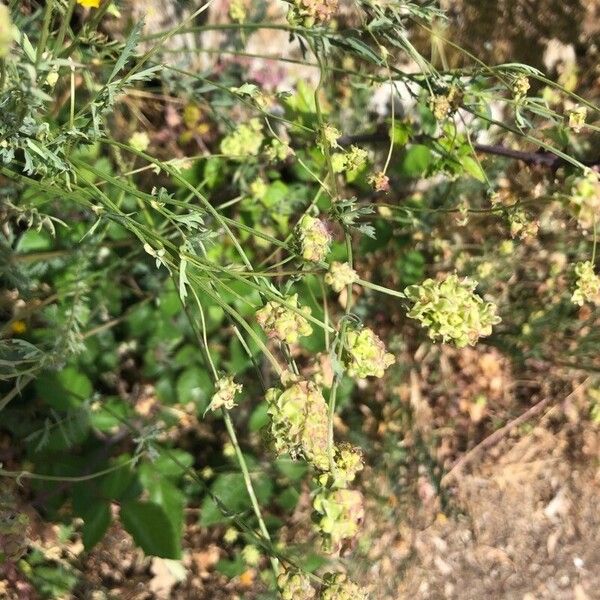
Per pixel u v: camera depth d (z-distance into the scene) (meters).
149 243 0.13
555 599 0.24
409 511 0.23
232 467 0.20
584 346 0.23
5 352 0.16
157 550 0.17
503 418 0.25
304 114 0.20
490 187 0.17
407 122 0.20
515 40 0.21
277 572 0.13
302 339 0.19
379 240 0.20
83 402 0.17
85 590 0.19
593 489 0.25
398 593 0.23
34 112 0.11
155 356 0.19
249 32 0.20
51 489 0.18
